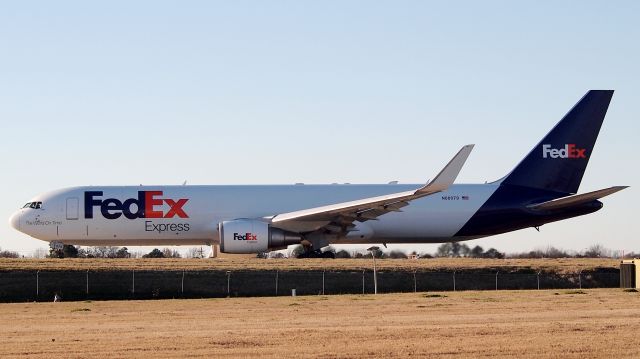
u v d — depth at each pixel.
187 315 97.31
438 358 64.38
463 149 162.62
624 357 64.62
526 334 76.12
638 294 122.19
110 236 186.88
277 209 187.75
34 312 104.19
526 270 167.50
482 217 189.50
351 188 191.62
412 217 188.50
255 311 101.25
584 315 92.00
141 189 188.25
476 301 111.00
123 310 105.69
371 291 150.50
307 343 71.69
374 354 66.00
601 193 178.25
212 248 198.00
